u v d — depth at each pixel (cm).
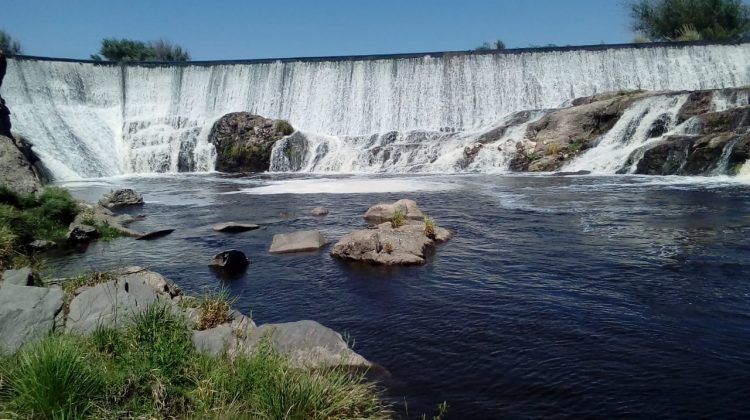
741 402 602
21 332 650
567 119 3556
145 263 1337
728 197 1989
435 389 652
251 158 4216
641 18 6181
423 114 4300
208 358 625
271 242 1534
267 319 921
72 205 1775
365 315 920
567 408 602
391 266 1220
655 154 2881
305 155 4162
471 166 3578
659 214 1709
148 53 7306
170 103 4766
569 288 1016
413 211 1788
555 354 735
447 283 1077
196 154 4356
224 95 4681
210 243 1552
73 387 516
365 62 4412
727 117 2850
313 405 562
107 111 4688
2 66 2855
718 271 1078
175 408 543
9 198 1669
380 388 657
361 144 4159
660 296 949
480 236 1500
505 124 3862
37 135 4094
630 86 4022
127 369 569
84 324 684
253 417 536
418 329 845
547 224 1633
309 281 1131
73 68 4619
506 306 931
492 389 649
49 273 1167
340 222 1811
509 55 4197
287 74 4559
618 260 1191
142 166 4350
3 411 502
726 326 809
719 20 5769
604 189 2353
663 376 664
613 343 762
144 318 671
